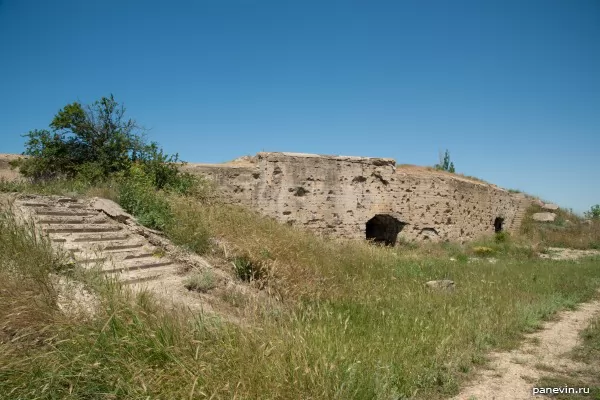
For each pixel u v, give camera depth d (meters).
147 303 4.95
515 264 14.11
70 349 3.90
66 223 8.66
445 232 20.20
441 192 20.12
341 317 6.14
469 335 6.46
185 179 13.75
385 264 11.27
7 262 5.44
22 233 6.26
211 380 3.67
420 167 23.27
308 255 9.65
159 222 9.62
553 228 27.20
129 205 10.29
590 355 6.00
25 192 9.91
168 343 4.16
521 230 26.78
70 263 6.09
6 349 3.87
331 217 17.14
